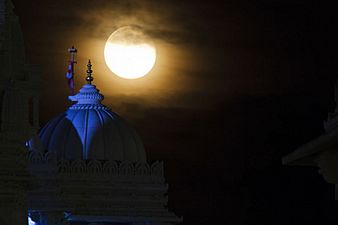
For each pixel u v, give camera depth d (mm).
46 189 80188
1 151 60438
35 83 71250
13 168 60469
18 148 61188
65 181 93812
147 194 95688
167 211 95750
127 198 95062
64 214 83875
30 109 72562
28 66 69500
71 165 94312
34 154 80438
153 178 96062
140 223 95875
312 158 33125
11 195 59875
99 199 93938
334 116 32094
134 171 95750
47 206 80000
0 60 60062
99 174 94688
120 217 94188
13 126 60875
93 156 96625
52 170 80625
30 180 61344
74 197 93500
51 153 81062
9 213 59750
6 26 60125
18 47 64375
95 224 94375
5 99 60844
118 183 95000
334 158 32156
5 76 60750
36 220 83125
